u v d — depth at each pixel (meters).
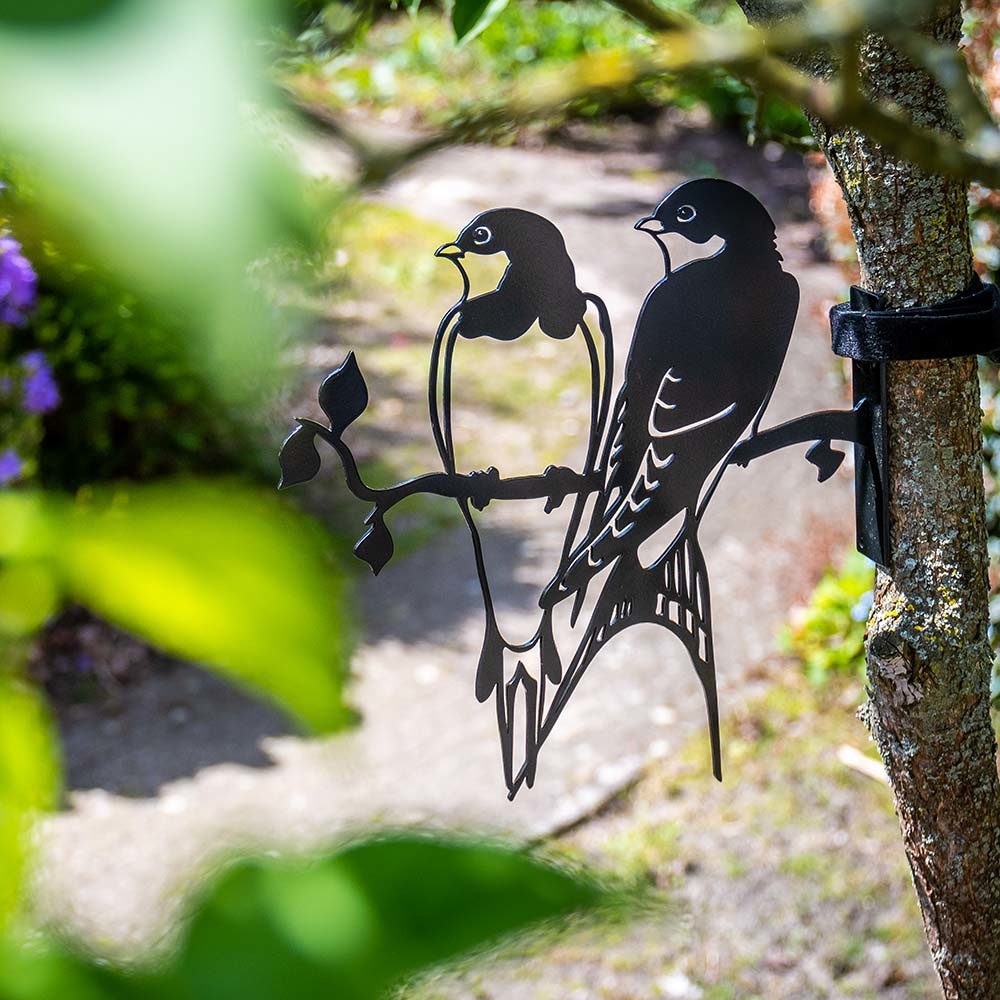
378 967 0.35
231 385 0.29
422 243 10.92
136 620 0.39
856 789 5.02
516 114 0.46
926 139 0.65
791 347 8.81
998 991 2.12
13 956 0.35
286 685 0.39
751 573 6.53
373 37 13.70
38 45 0.20
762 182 12.53
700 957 4.30
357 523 6.93
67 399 5.78
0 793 0.49
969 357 1.88
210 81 0.21
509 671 5.94
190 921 0.35
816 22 0.51
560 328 1.72
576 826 4.97
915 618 1.96
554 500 1.79
